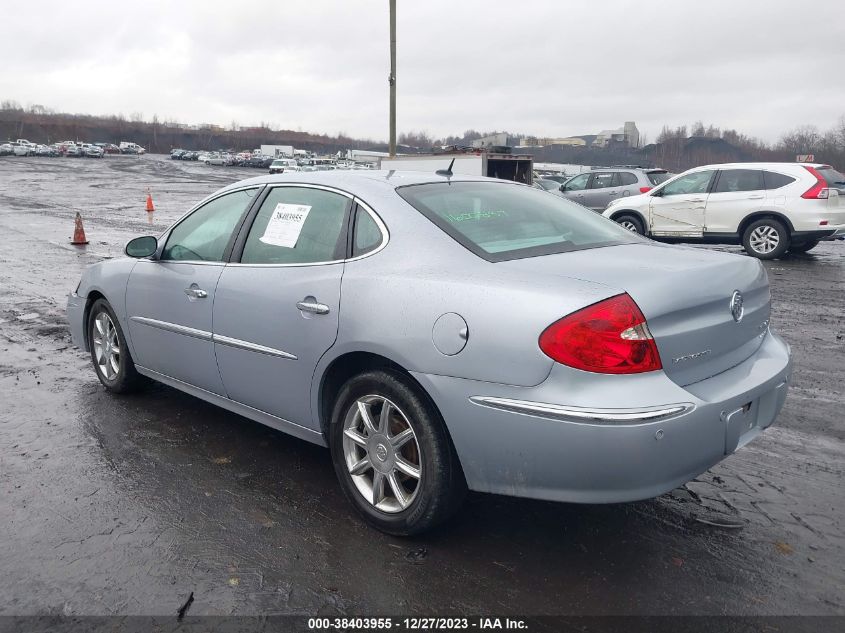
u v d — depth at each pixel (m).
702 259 3.16
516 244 3.17
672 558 3.01
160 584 2.83
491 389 2.72
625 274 2.79
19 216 21.05
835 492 3.62
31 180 42.97
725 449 2.79
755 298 3.25
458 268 2.98
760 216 12.47
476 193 3.62
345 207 3.49
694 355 2.80
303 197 3.74
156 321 4.41
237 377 3.87
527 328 2.64
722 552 3.06
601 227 3.70
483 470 2.81
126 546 3.10
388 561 2.98
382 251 3.22
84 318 5.26
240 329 3.75
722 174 12.91
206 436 4.34
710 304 2.88
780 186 12.25
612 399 2.53
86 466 3.91
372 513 3.21
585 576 2.88
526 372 2.63
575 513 3.39
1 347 6.45
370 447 3.22
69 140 147.38
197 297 4.04
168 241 4.46
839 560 2.99
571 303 2.60
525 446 2.67
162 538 3.17
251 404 3.88
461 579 2.86
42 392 5.17
